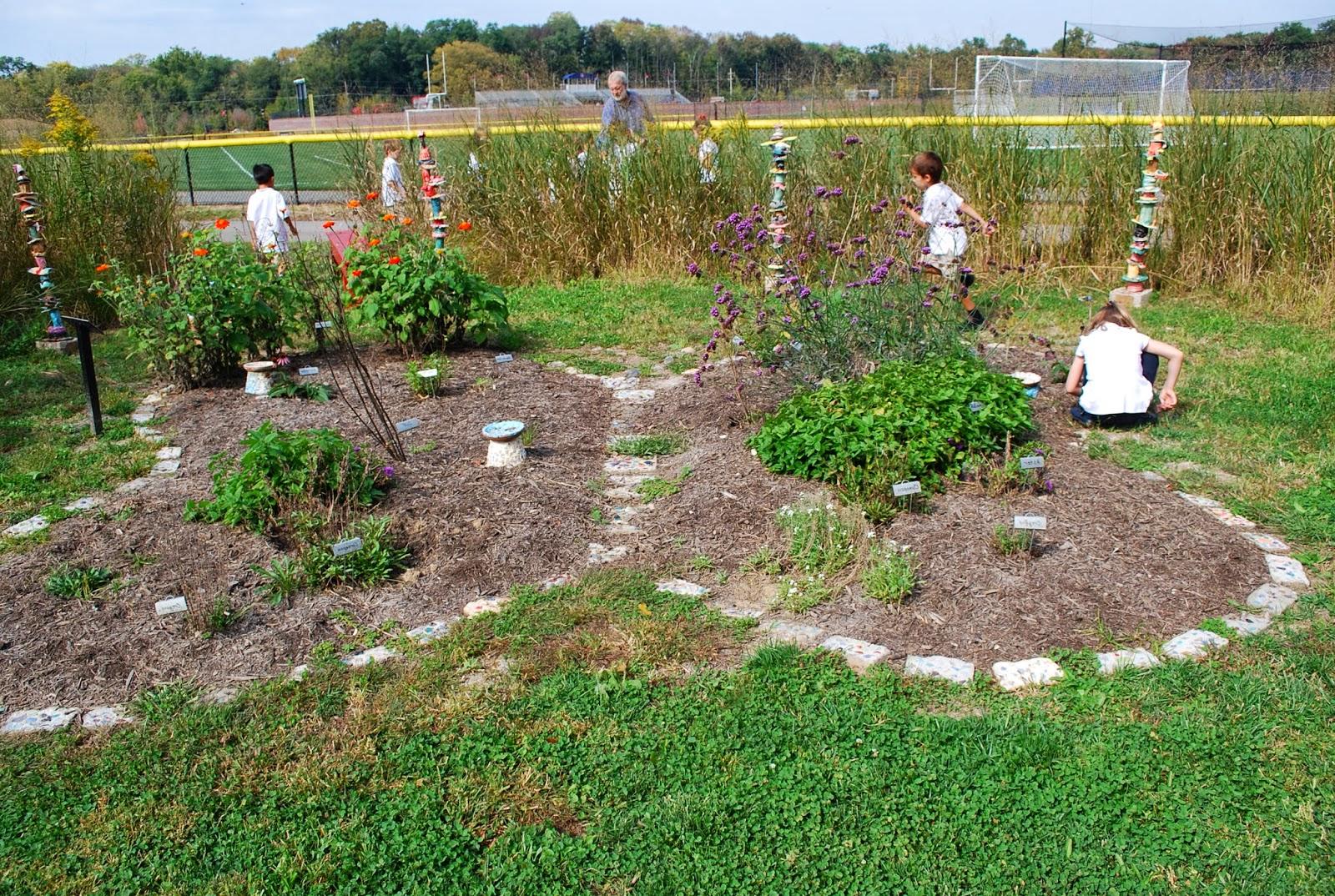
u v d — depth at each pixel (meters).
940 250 7.92
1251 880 2.79
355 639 4.09
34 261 9.37
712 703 3.61
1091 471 5.32
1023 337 8.17
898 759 3.29
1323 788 3.12
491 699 3.65
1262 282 9.09
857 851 2.94
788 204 10.34
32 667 3.93
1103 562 4.41
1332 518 4.86
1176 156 9.70
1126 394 5.96
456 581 4.50
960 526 4.70
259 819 3.12
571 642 4.02
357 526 4.66
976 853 2.93
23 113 11.59
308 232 14.26
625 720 3.53
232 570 4.54
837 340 6.13
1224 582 4.28
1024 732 3.38
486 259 11.04
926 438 5.07
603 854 2.96
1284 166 9.18
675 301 9.66
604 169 11.05
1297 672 3.69
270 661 3.95
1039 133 10.99
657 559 4.66
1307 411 6.21
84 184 9.95
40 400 7.22
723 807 3.11
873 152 10.47
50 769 3.37
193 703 3.70
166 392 7.39
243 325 7.43
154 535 4.88
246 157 21.91
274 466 4.96
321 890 2.84
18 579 4.51
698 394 6.75
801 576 4.44
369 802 3.18
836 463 5.07
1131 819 3.03
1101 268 9.95
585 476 5.58
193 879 2.91
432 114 16.97
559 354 8.22
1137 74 14.90
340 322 5.87
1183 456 5.65
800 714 3.54
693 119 13.16
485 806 3.13
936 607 4.15
